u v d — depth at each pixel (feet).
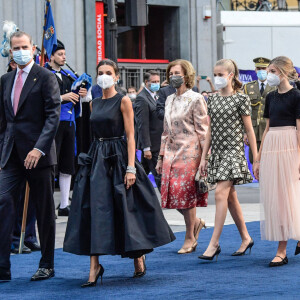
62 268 35.04
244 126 37.01
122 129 31.37
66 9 91.91
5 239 31.76
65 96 48.96
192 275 32.50
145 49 103.71
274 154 35.22
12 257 37.99
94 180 30.53
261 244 40.83
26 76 31.89
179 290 29.27
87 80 49.26
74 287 30.53
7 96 31.89
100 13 93.97
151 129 50.52
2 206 31.65
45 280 32.14
